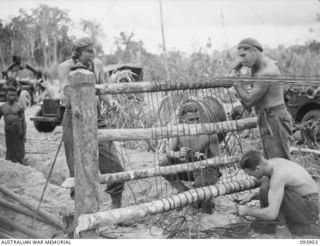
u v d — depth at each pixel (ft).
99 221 11.32
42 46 124.47
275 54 47.60
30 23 125.39
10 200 15.51
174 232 13.53
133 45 96.43
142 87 12.67
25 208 14.83
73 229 12.92
